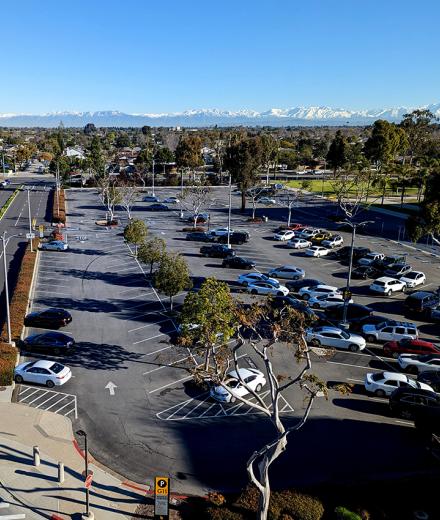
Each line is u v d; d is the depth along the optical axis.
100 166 122.44
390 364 33.53
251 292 45.97
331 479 21.88
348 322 39.44
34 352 33.06
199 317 25.98
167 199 101.50
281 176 139.00
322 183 123.81
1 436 24.22
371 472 22.47
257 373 29.28
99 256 58.56
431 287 50.28
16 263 54.94
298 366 32.53
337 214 89.06
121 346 34.44
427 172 87.19
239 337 19.59
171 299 40.25
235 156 82.75
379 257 57.75
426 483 21.36
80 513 19.47
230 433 25.09
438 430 25.25
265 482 17.83
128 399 27.92
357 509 19.34
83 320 38.78
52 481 21.25
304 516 18.73
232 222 81.00
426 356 32.78
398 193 113.38
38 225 75.56
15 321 36.69
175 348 34.06
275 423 18.05
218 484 21.41
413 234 44.56
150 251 47.22
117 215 86.19
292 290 47.91
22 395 28.14
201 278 50.22
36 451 22.08
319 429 25.73
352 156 113.12
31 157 185.62
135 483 21.39
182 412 26.83
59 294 44.72
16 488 20.72
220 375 19.39
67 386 29.11
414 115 137.38
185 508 19.84
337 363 33.34
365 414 27.39
